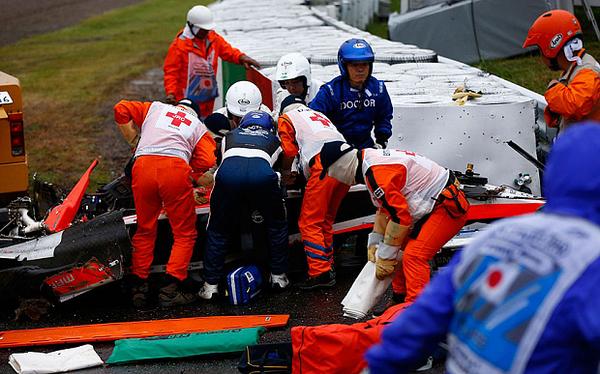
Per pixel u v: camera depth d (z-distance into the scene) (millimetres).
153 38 40875
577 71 10359
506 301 3922
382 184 8664
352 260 11289
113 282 10578
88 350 8922
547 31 10445
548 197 4172
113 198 11688
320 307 10141
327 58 15727
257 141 10266
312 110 10570
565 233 3932
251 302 10383
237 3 29141
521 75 20328
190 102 10898
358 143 11109
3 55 36312
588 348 3830
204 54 16328
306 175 10555
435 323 4301
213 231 10328
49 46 38812
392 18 25141
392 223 8625
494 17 22281
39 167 17578
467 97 12055
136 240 10352
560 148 4113
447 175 9070
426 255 9023
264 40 19297
